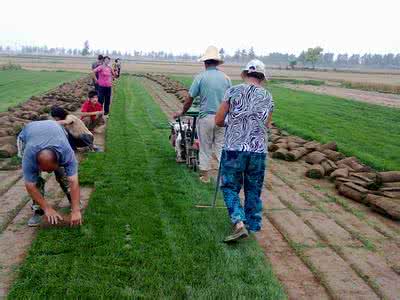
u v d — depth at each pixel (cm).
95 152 888
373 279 434
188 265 433
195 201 624
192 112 766
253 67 498
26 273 407
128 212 563
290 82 4812
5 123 1048
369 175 762
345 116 1750
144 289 389
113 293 378
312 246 505
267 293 393
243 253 470
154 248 466
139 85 2919
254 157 488
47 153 451
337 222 588
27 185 480
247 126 487
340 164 844
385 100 2936
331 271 447
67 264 423
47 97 1725
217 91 693
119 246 464
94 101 1116
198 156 783
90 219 533
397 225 588
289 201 668
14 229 516
